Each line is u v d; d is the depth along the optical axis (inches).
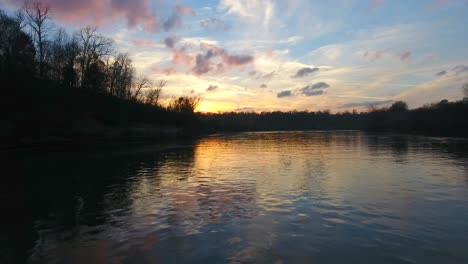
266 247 433.4
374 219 552.4
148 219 557.9
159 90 4384.8
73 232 497.0
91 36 2842.0
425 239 460.4
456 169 1118.4
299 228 506.9
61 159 1445.6
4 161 1354.6
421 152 1791.3
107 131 2498.8
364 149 2042.3
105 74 3034.0
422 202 666.2
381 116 6555.1
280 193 749.9
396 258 399.2
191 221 545.6
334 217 563.2
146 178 963.3
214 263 386.9
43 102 2075.5
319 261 391.5
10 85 1895.9
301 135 4904.0
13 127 1768.0
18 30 2260.1
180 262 390.0
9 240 465.7
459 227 511.2
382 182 882.8
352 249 425.7
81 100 2593.5
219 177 977.5
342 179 930.7
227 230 499.8
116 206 644.7
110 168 1177.4
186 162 1365.7
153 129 3267.7
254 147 2301.9
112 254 414.9
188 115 5027.1
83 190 795.4
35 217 576.4
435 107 5221.5
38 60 2443.4
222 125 7268.7
